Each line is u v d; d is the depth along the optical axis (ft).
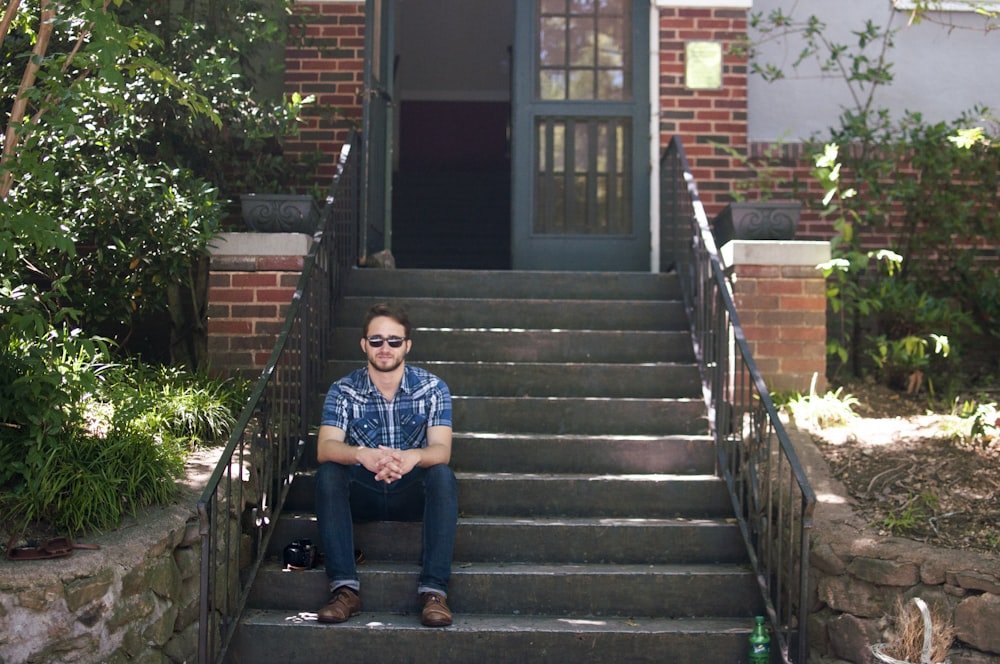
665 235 22.94
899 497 14.80
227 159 21.26
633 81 24.11
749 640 13.14
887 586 13.05
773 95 24.97
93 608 11.30
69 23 14.21
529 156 24.14
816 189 23.95
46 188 15.80
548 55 24.30
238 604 13.37
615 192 24.20
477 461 16.61
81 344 13.34
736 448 16.02
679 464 16.65
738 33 23.94
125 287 17.57
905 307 21.45
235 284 18.38
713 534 14.99
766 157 23.53
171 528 12.66
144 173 17.13
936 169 22.58
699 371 18.35
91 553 11.60
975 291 22.93
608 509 15.83
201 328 19.44
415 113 44.73
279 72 24.29
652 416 17.52
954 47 25.18
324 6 23.79
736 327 15.79
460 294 20.58
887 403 20.04
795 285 19.04
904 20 25.17
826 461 16.10
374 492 14.34
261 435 14.73
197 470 14.52
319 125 23.61
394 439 14.35
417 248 32.60
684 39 23.98
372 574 14.01
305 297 16.47
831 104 25.04
